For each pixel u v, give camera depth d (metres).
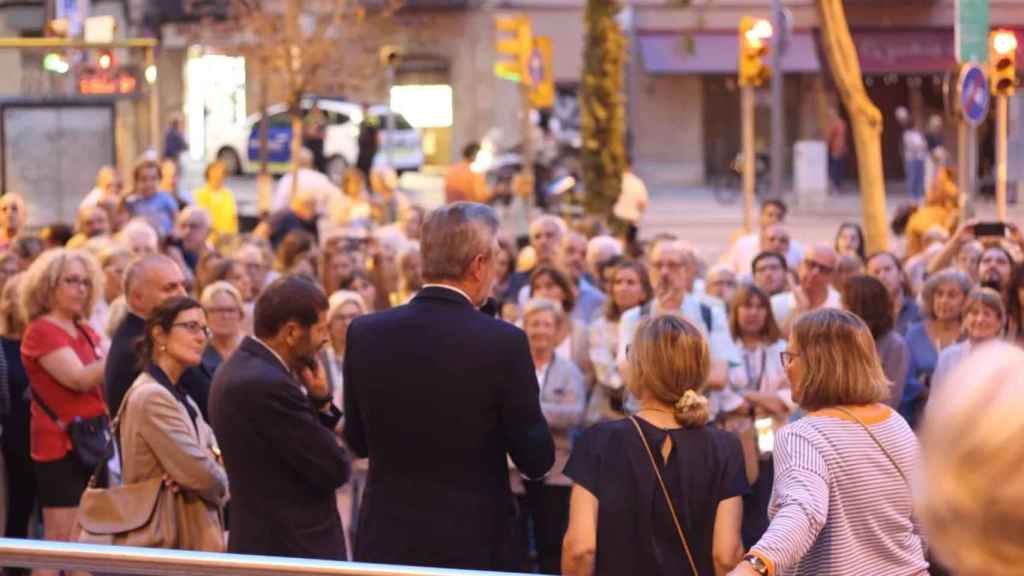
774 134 33.03
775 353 9.64
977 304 8.80
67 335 8.83
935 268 12.82
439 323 5.98
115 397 7.55
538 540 9.78
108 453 7.36
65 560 4.64
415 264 12.97
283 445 6.26
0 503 9.19
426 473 5.97
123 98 21.27
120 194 18.53
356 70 33.59
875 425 5.44
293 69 26.38
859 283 9.08
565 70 48.06
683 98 49.00
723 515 5.74
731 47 48.12
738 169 44.91
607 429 5.86
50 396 8.77
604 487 5.77
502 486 6.06
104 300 11.23
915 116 50.59
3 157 21.19
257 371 6.32
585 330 10.72
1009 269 11.17
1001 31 15.84
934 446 2.29
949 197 17.70
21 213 15.30
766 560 4.98
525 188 22.88
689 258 9.70
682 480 5.72
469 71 47.53
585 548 5.71
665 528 5.72
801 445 5.36
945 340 9.93
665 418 5.86
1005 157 15.84
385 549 5.98
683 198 44.22
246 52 27.97
